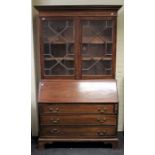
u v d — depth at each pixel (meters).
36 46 3.04
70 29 2.74
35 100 3.08
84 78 2.84
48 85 2.81
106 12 2.68
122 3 3.01
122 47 3.10
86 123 2.76
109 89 2.77
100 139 2.79
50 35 2.76
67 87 2.79
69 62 2.83
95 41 2.76
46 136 2.79
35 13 2.96
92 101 2.71
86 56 2.81
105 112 2.73
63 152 2.77
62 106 2.72
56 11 2.68
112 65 2.80
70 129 2.78
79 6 2.62
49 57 2.81
